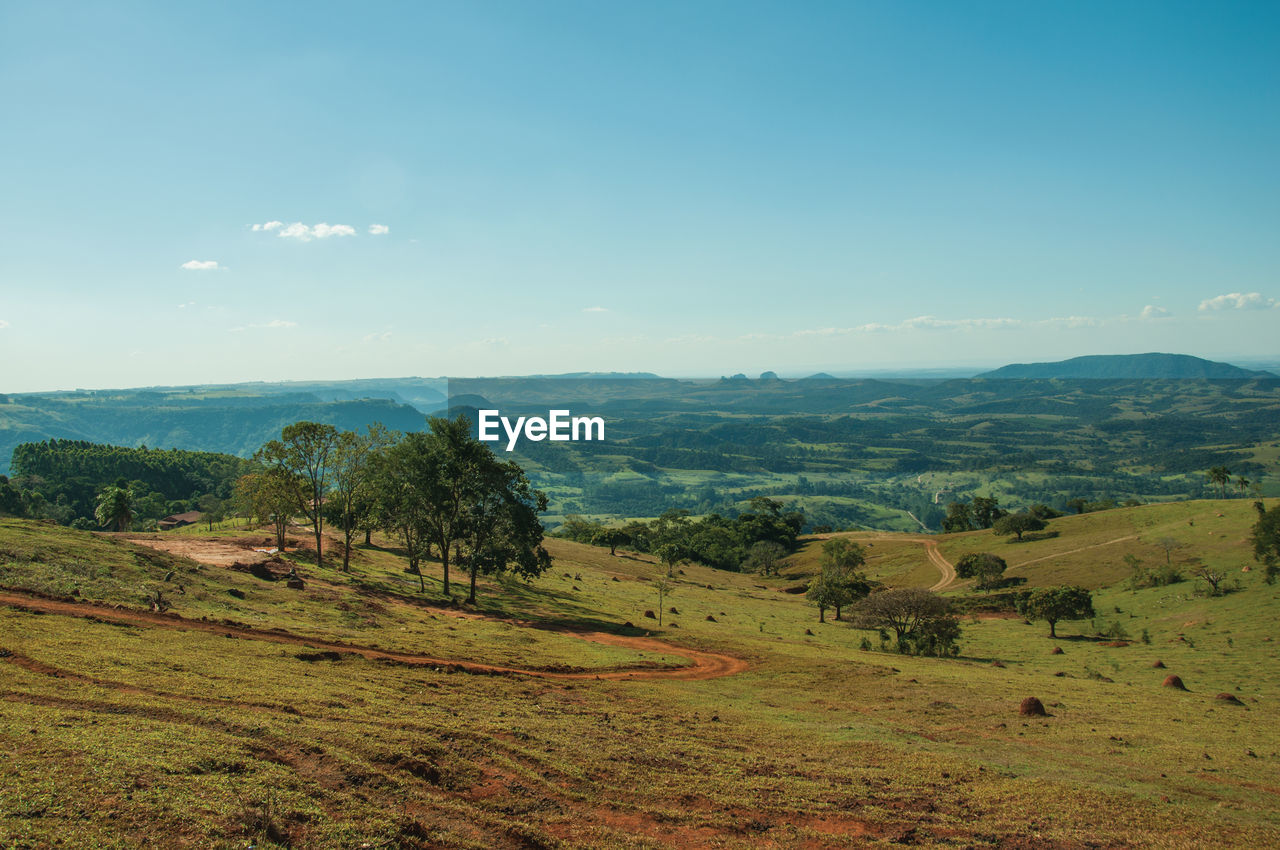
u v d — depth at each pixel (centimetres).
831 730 2988
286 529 8606
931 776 2361
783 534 19412
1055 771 2509
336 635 3756
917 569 14500
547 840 1656
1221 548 10406
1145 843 1903
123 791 1385
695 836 1803
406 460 6512
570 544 15662
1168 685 4903
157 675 2305
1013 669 5719
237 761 1659
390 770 1853
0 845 1117
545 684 3362
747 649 5378
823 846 1805
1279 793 2395
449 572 8338
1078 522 14625
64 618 2839
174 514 17625
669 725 2830
